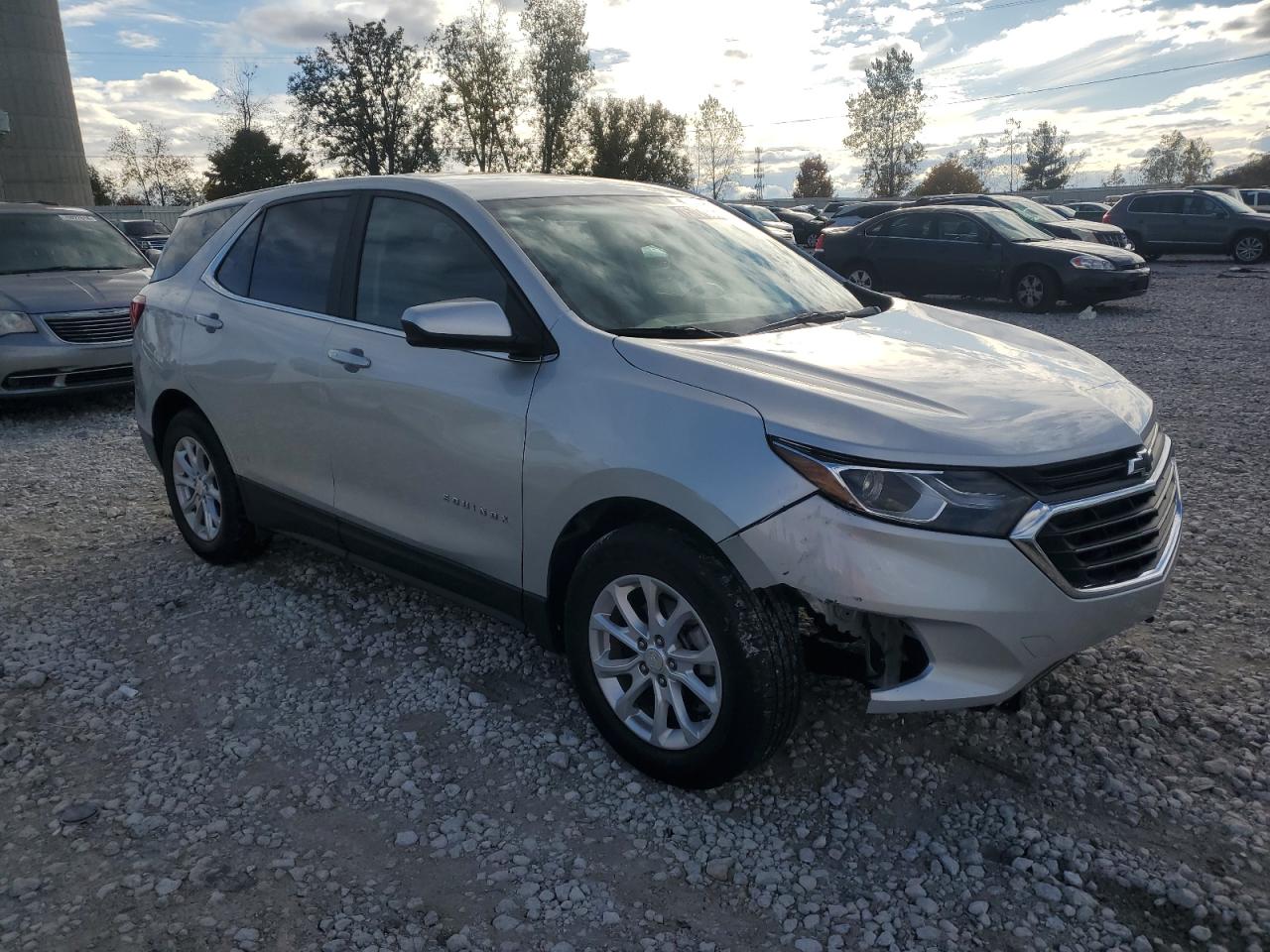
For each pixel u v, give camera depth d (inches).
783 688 106.3
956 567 98.8
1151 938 94.1
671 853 106.5
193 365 174.6
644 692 120.2
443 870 104.0
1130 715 131.5
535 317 125.9
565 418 118.1
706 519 105.0
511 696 139.2
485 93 2375.7
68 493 237.8
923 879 102.3
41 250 357.1
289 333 156.5
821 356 120.1
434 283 139.0
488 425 126.0
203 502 185.2
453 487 132.5
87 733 131.0
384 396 139.6
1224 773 118.7
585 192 154.0
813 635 118.3
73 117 2102.6
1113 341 445.1
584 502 116.4
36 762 124.6
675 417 109.9
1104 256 556.4
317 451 153.2
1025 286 578.9
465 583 136.0
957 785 117.6
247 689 142.3
